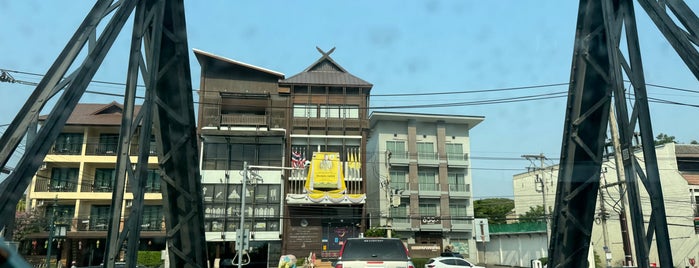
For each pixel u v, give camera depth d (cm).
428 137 4878
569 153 848
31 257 3778
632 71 667
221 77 4103
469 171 4838
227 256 3800
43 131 546
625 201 2444
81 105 4209
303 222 3881
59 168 3953
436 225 4619
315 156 4003
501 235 5109
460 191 4756
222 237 3756
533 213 4897
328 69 4381
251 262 3788
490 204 6694
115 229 635
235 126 3997
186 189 838
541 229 4353
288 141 4066
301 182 3975
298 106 4159
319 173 3956
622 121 671
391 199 4231
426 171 4797
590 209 852
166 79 798
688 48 591
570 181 845
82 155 3922
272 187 3912
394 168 4759
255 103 4134
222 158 3928
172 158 824
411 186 4681
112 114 4138
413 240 4603
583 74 818
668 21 627
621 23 704
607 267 2811
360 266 937
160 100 782
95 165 3981
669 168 3969
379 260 942
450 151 4850
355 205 3991
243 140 3988
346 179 4031
